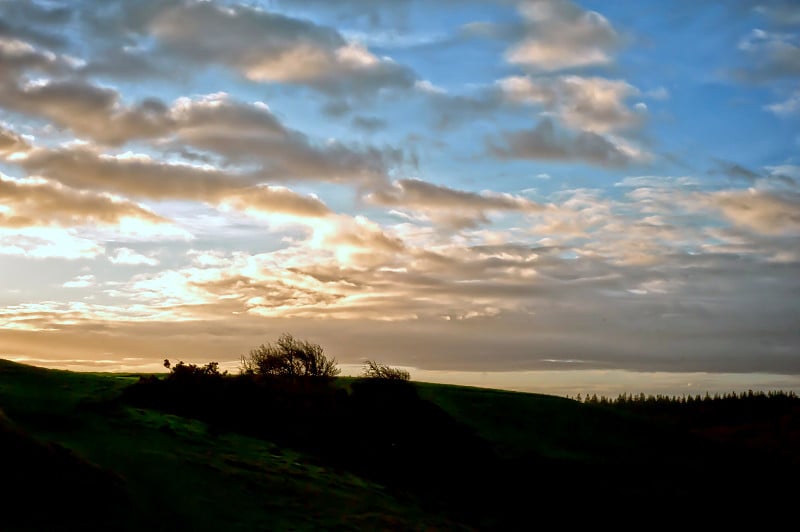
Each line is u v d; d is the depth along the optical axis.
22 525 15.52
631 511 37.53
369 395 38.91
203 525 18.88
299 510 22.41
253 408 33.12
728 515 40.56
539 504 34.69
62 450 18.12
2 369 31.02
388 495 27.62
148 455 23.27
